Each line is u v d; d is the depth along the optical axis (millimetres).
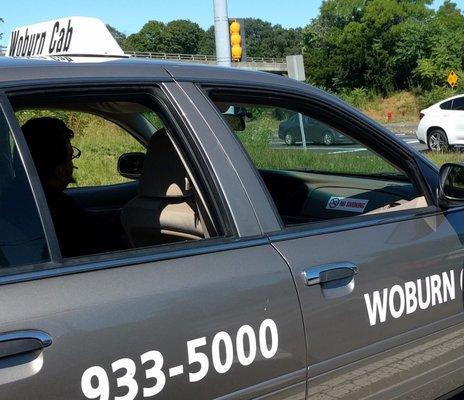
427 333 2555
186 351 1828
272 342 2020
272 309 2027
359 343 2287
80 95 1967
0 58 2002
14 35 2889
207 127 2162
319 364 2162
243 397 1957
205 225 2182
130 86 2066
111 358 1694
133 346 1732
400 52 51188
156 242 2494
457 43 49250
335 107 2576
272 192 3428
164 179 2451
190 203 2379
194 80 2211
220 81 2275
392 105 51094
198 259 1956
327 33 56812
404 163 2775
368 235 2402
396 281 2418
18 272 1690
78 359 1644
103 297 1732
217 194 2102
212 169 2117
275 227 2180
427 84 50406
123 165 3643
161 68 2174
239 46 11031
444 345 2656
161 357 1779
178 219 2379
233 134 2219
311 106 2525
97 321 1692
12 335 1565
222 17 10820
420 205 2750
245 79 2352
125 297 1762
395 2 52281
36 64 1937
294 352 2078
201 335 1861
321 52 55938
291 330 2068
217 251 2006
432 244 2584
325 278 2180
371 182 3326
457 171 2709
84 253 2436
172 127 2141
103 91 2012
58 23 2504
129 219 2543
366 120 2662
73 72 1962
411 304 2471
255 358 1976
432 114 17609
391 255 2420
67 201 2582
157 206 2453
